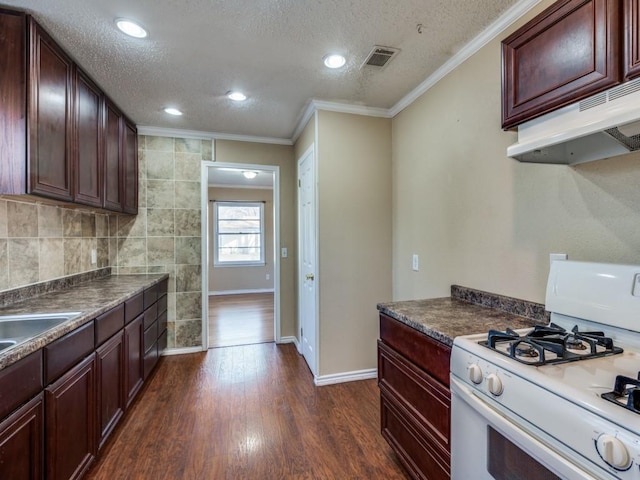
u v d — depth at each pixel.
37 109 1.61
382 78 2.29
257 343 3.83
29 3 1.51
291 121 3.18
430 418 1.41
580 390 0.77
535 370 0.90
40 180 1.64
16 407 1.14
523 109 1.25
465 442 1.13
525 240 1.60
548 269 1.49
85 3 1.52
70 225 2.54
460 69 2.03
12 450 1.11
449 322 1.49
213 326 4.55
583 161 1.31
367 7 1.58
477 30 1.77
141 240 3.38
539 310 1.49
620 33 0.92
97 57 1.98
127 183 3.02
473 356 1.10
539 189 1.53
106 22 1.66
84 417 1.60
